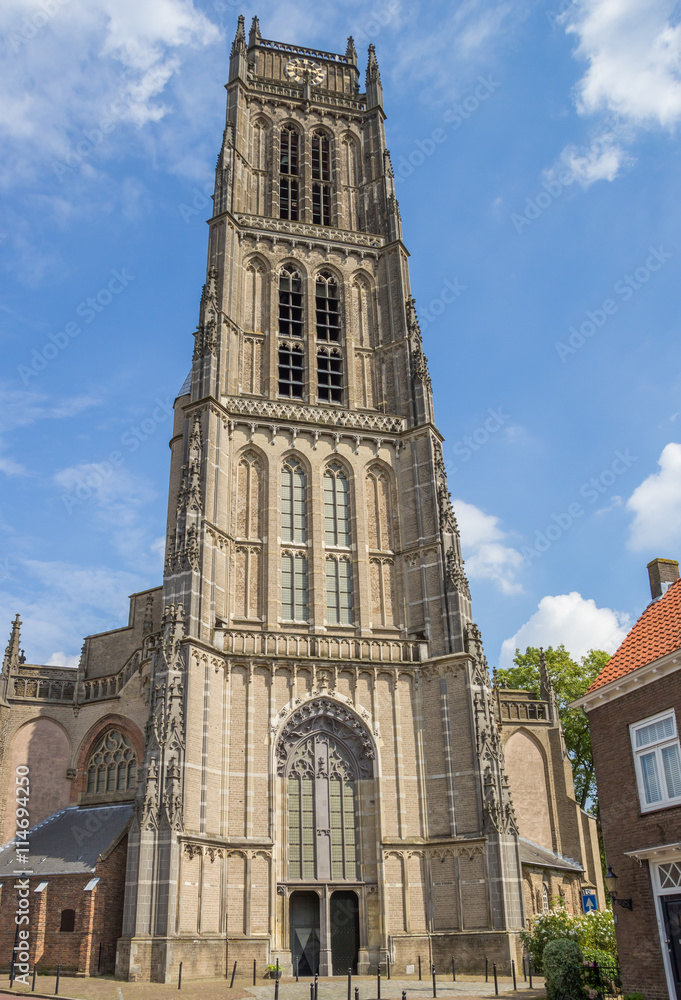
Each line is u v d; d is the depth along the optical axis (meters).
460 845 50.81
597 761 35.81
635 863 32.88
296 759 53.22
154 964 42.47
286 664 54.41
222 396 61.81
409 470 63.56
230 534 58.25
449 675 55.34
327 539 60.75
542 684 74.75
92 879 46.94
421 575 59.88
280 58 84.56
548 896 61.31
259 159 77.25
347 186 78.62
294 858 50.88
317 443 62.97
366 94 83.75
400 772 53.53
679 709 31.83
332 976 48.22
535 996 36.16
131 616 68.56
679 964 30.28
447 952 48.84
